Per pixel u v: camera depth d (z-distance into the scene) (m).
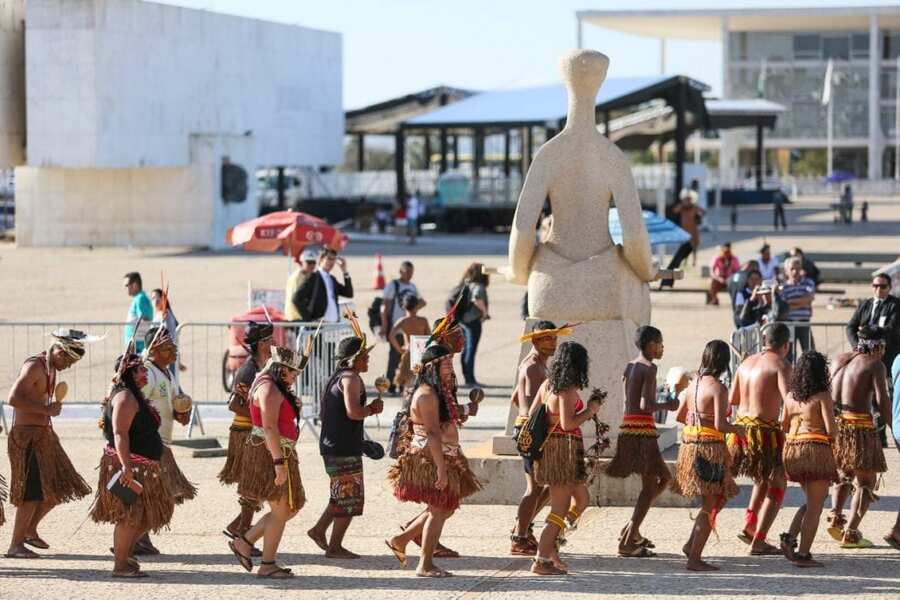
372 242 68.88
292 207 85.94
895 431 14.14
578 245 16.03
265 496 12.59
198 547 14.01
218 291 42.97
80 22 59.66
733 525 14.79
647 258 15.86
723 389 12.75
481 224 77.88
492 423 21.05
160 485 12.66
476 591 12.24
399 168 77.88
